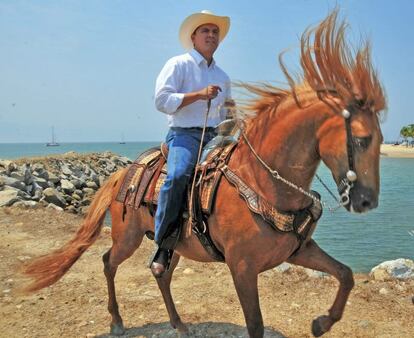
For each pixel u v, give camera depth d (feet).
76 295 18.38
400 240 38.70
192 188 11.81
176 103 12.06
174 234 12.37
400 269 19.56
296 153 10.36
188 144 12.56
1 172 53.93
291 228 10.53
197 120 12.81
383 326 14.90
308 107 10.16
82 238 14.96
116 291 18.79
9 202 37.99
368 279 19.48
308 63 10.30
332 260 11.22
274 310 16.35
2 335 15.05
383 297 17.22
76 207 58.29
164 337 14.58
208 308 16.72
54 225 30.89
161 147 13.56
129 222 14.03
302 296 17.58
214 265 21.65
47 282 14.60
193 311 16.48
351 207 9.47
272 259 10.79
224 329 14.99
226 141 12.10
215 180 11.46
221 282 19.42
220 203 11.22
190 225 11.91
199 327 15.20
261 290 18.12
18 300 17.85
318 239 39.34
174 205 12.11
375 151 9.35
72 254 14.82
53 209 37.50
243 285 10.82
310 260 11.39
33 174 62.95
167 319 15.96
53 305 17.40
